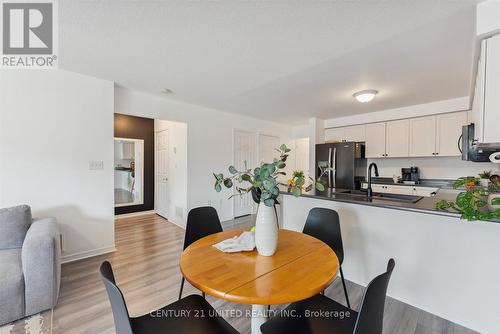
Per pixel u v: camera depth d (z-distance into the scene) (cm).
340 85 303
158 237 370
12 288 167
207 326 109
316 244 156
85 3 150
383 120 433
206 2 149
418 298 192
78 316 177
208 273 114
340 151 438
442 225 180
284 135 612
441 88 309
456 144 354
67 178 268
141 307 191
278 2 148
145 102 352
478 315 165
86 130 280
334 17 163
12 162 237
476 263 166
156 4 151
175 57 229
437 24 169
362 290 218
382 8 153
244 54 221
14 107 237
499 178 203
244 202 523
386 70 254
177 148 447
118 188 550
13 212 209
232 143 486
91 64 247
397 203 206
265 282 105
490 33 144
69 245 271
